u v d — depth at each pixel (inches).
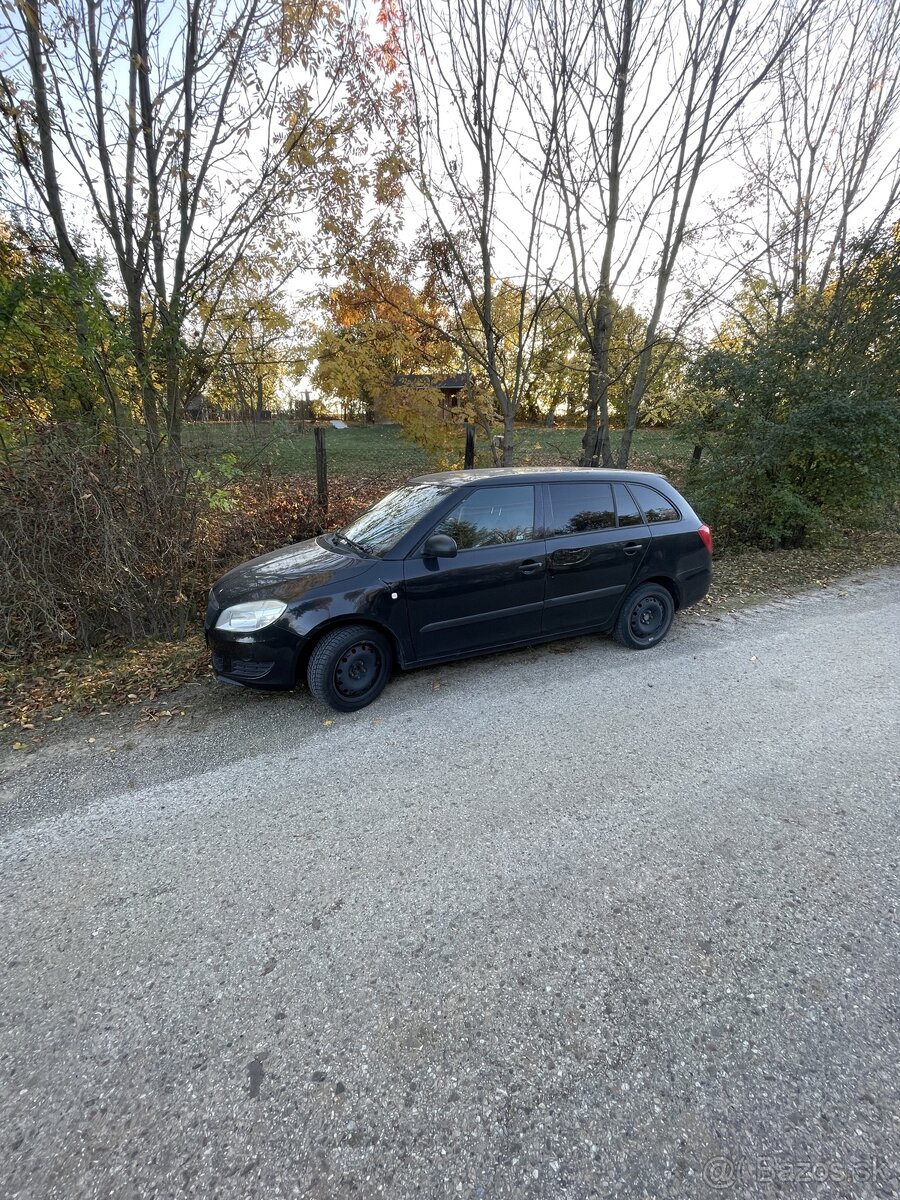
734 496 341.7
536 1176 57.2
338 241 290.2
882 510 346.3
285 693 165.5
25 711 157.6
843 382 306.3
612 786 120.5
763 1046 69.0
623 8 271.1
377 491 380.2
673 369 359.3
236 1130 61.7
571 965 80.0
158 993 77.3
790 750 133.4
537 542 171.9
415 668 162.7
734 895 91.7
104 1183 57.2
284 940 85.1
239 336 271.9
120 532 178.7
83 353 194.4
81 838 108.0
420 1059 68.6
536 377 370.3
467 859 100.3
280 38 234.7
